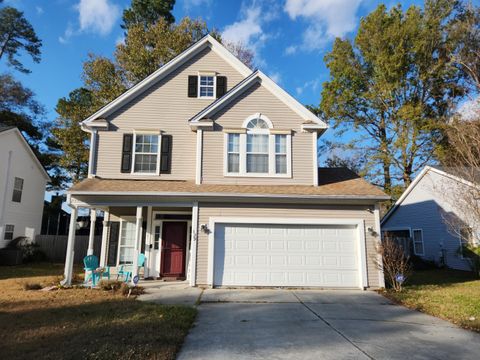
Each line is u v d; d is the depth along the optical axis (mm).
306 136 12797
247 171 12398
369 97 25328
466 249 15750
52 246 21359
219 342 5523
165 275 13148
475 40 22438
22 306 7918
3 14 32812
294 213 11594
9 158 20188
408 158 24422
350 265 11398
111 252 13539
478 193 12969
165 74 14250
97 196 11375
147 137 13562
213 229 11344
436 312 7910
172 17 30156
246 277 11172
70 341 5242
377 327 6660
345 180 13109
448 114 21938
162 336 5539
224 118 12680
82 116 25859
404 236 22078
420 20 23734
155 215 13578
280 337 5844
